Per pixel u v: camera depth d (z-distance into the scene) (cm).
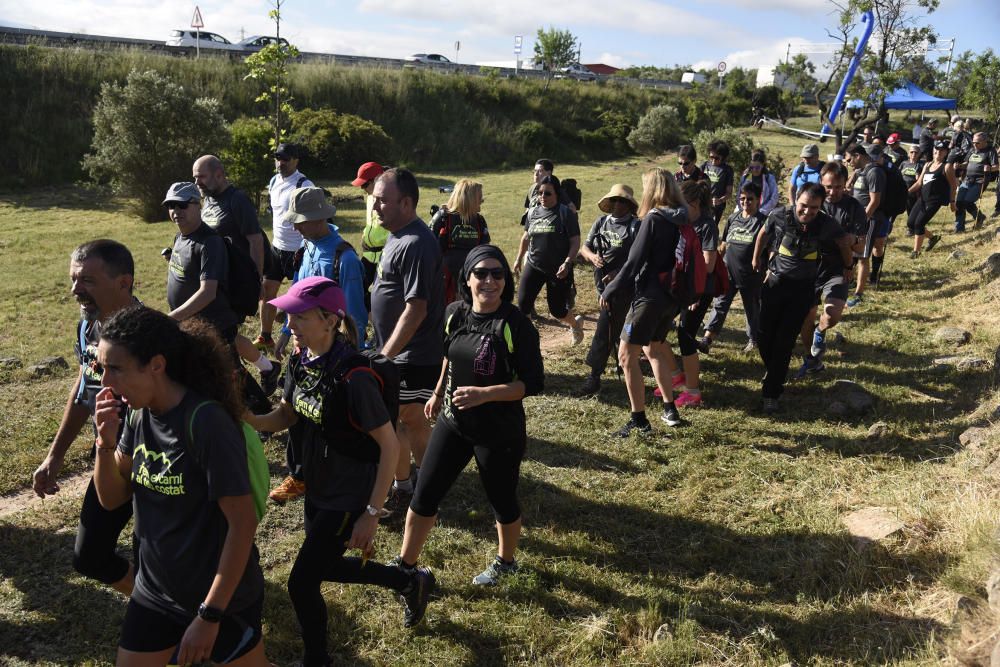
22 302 1009
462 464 385
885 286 1060
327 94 2852
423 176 2575
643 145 3409
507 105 3378
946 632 343
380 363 326
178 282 521
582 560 436
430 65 4056
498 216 1744
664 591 404
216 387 255
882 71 2717
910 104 3291
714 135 2416
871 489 495
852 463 536
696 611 382
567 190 997
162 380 246
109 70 2414
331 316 319
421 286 436
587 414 644
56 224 1620
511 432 377
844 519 461
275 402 650
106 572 321
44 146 2155
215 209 607
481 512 487
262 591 282
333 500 327
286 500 493
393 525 468
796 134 3731
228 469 246
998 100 2939
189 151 1688
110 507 294
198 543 256
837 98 2869
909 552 411
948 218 1638
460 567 428
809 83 4850
